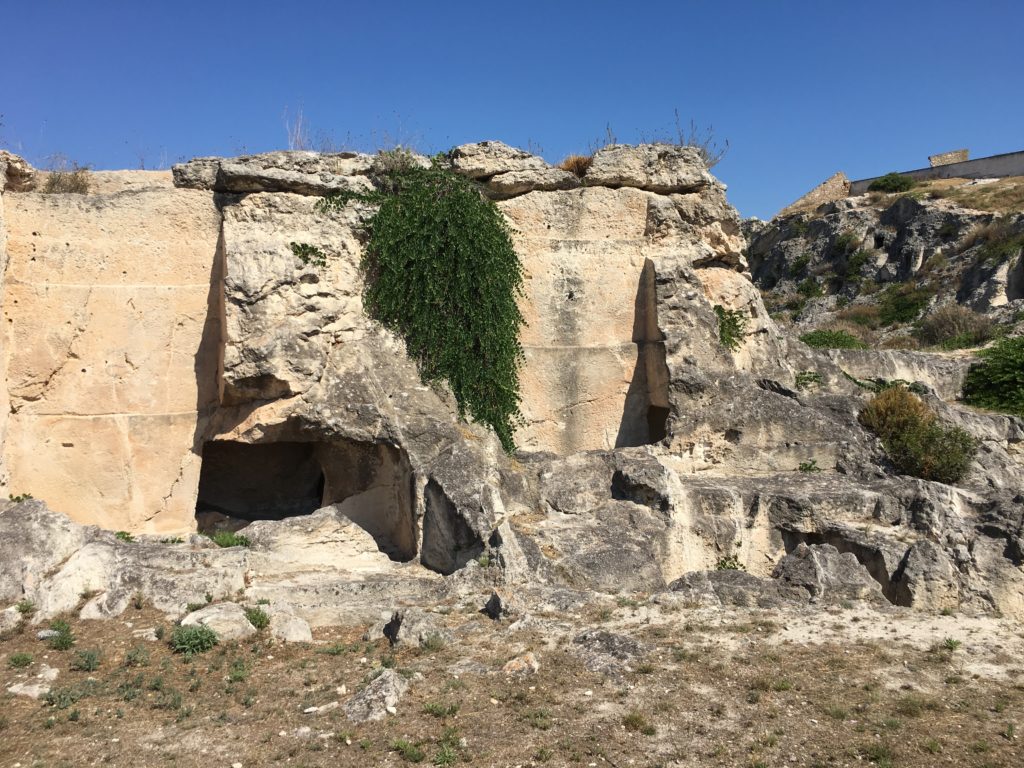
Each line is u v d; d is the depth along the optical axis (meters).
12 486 12.72
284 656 8.88
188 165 13.71
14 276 12.88
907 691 8.00
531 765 6.68
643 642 9.07
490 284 14.59
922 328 33.25
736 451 15.18
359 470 13.96
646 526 12.63
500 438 14.38
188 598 9.88
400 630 9.16
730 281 17.31
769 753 6.84
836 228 50.78
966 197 46.59
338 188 14.13
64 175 13.89
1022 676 8.39
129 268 13.36
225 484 15.71
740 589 10.66
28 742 6.96
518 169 15.55
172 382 13.53
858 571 11.31
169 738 7.11
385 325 14.20
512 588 10.60
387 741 7.06
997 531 11.84
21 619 9.26
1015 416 18.69
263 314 13.00
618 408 16.09
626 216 16.30
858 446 15.16
